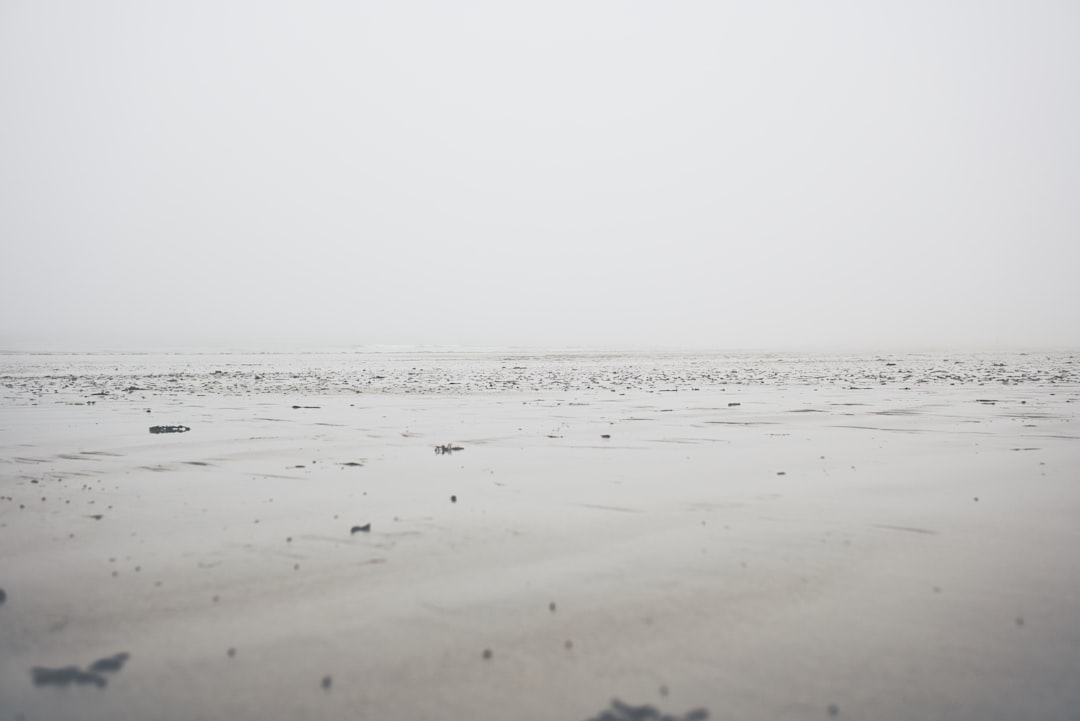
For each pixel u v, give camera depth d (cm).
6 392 2927
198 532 820
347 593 625
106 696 454
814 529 821
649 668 484
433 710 433
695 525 842
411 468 1224
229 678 475
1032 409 2164
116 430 1711
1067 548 745
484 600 606
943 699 446
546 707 435
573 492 1026
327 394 2884
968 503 947
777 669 483
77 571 688
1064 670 482
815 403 2408
